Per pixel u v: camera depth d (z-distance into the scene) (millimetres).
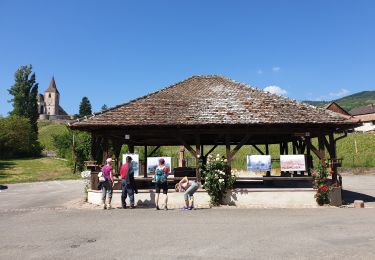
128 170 13734
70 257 7039
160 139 19094
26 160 57375
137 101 15992
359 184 24141
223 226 9883
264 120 14539
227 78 18562
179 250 7438
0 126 59500
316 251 7246
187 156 35219
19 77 75375
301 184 20703
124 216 11781
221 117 14766
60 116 117125
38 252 7418
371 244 7738
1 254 7297
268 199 14414
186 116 14836
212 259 6812
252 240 8211
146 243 8039
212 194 14211
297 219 10953
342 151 41406
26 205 15469
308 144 15117
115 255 7125
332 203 14227
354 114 84125
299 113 15141
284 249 7430
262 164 14984
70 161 39156
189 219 11062
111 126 14305
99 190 15320
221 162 14539
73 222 10812
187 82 18219
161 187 13422
